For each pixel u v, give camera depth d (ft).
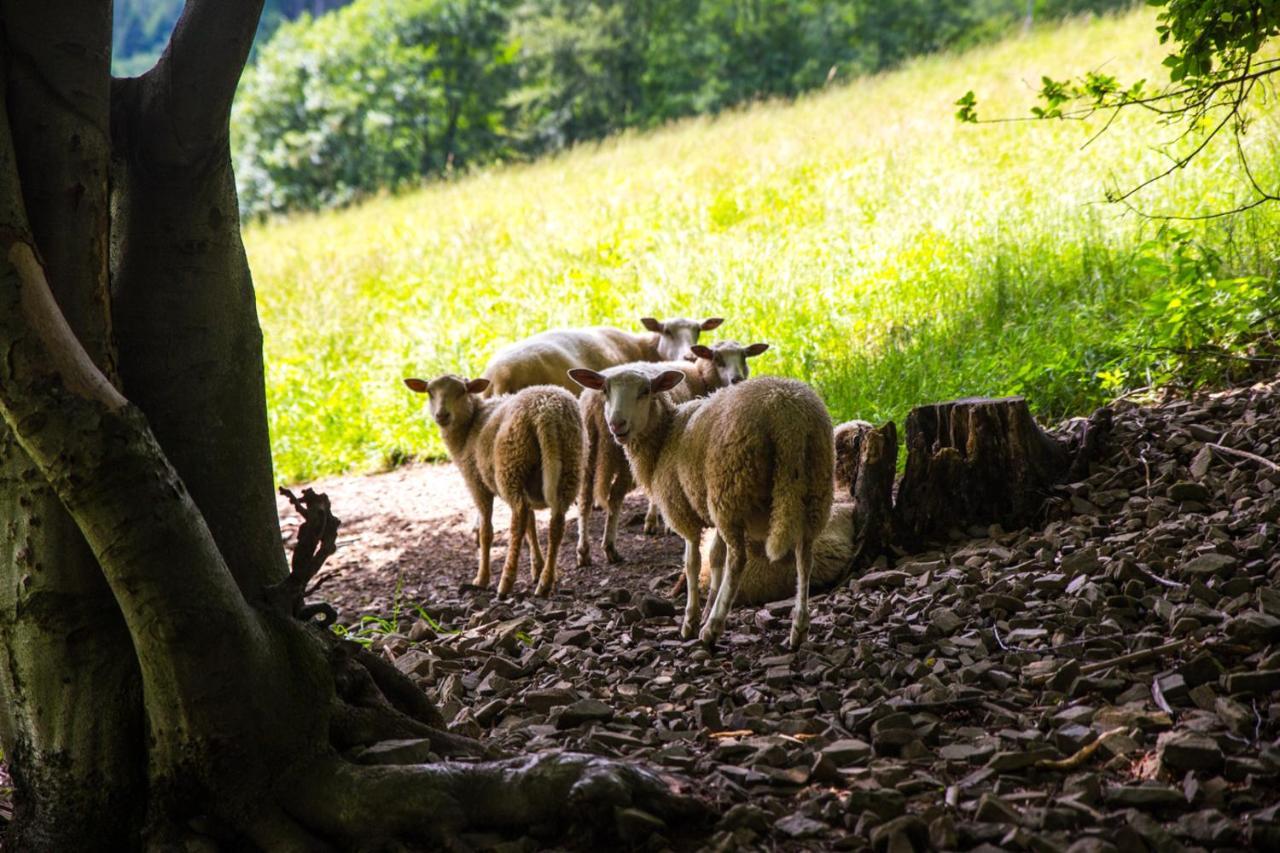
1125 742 10.19
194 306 10.92
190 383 10.95
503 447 19.61
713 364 24.16
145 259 10.75
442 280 46.24
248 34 10.23
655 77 121.19
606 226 47.11
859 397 23.98
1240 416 18.84
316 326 44.37
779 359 28.07
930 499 17.99
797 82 113.39
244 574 11.39
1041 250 29.04
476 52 115.55
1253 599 12.66
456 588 20.98
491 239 50.85
